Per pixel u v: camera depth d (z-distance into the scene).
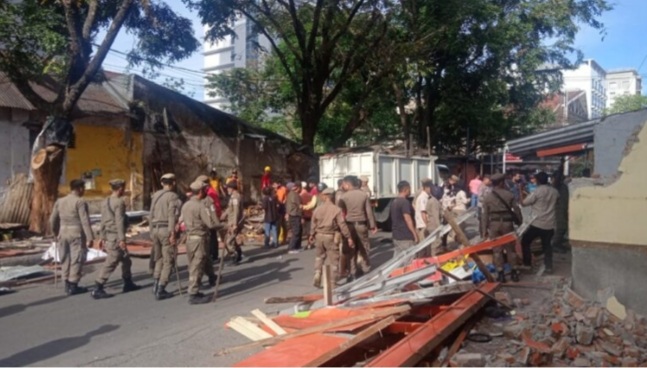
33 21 13.60
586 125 11.14
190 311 8.04
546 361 5.46
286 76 26.44
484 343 6.01
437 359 5.48
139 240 14.45
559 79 27.92
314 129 22.94
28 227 14.03
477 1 23.39
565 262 11.14
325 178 18.94
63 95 14.17
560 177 12.79
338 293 7.65
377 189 17.42
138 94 18.62
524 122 28.52
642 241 6.73
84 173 17.48
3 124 16.20
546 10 25.36
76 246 9.21
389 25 23.20
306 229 15.92
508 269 9.23
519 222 9.37
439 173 21.02
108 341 6.64
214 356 6.04
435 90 27.22
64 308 8.25
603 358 5.52
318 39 24.36
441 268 7.94
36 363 5.89
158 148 19.11
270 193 14.50
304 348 5.41
